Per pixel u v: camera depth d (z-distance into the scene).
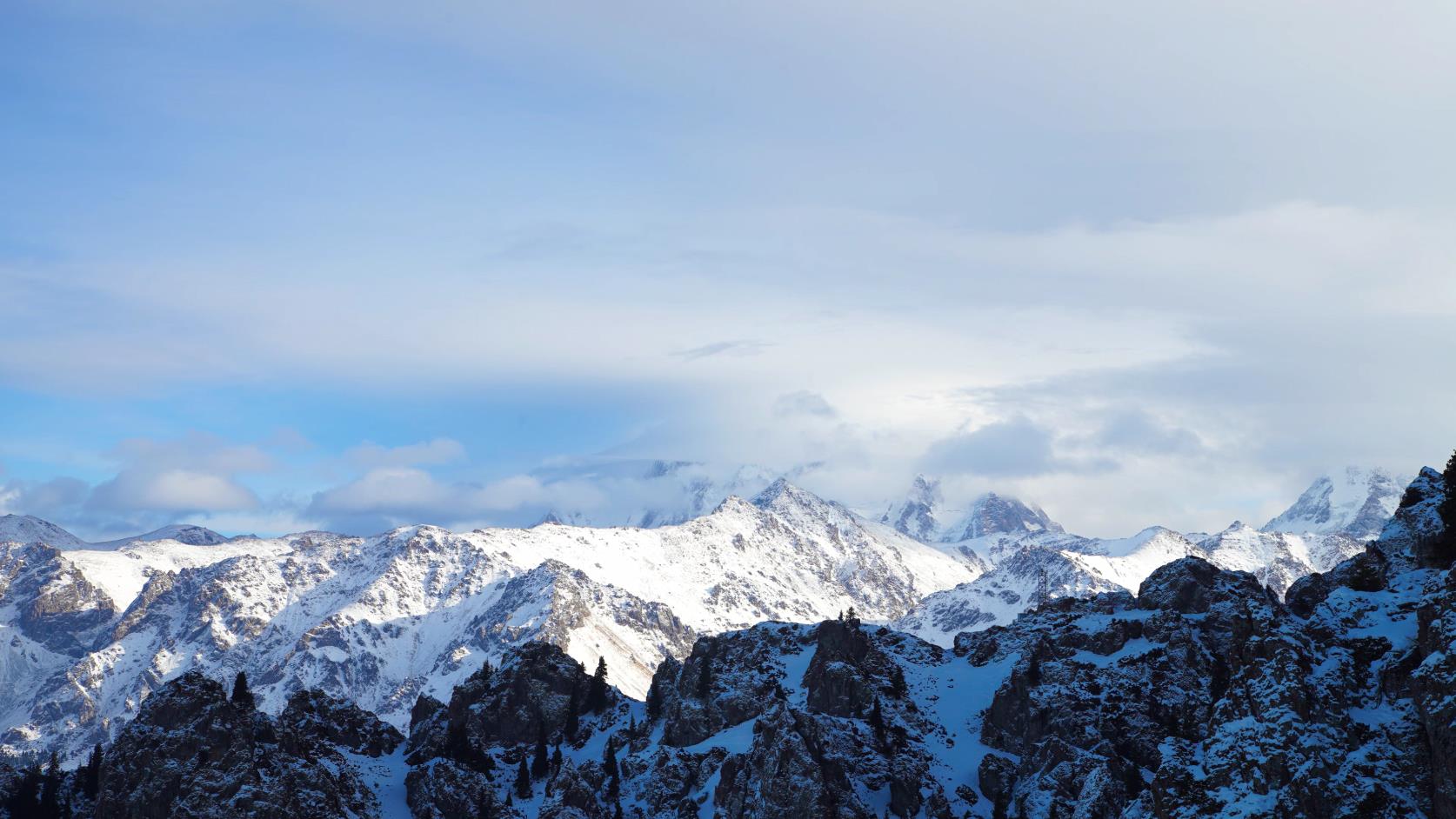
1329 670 162.25
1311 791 149.50
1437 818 144.12
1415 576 190.75
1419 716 151.38
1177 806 159.38
